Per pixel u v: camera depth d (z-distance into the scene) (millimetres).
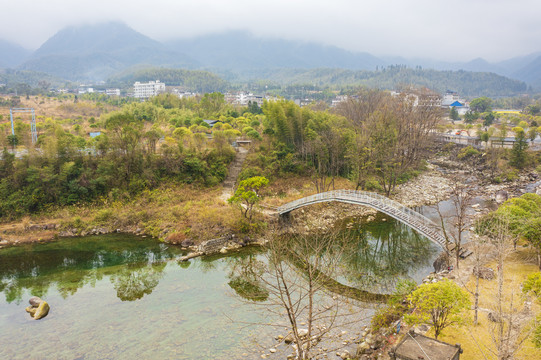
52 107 115062
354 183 62750
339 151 64750
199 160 61094
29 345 24406
